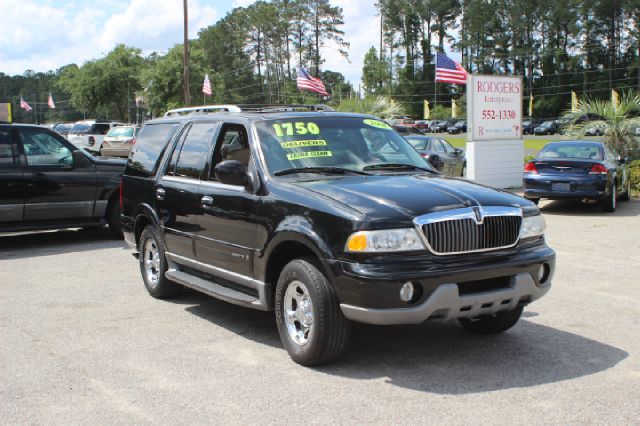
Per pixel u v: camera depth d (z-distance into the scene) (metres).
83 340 5.74
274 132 5.80
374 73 100.38
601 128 18.59
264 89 104.62
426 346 5.45
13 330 6.05
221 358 5.23
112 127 32.72
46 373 4.94
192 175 6.44
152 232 7.07
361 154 5.90
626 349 5.34
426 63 100.38
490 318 5.63
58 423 4.07
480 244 4.74
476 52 97.69
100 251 10.19
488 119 18.53
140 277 8.30
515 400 4.30
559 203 15.85
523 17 92.44
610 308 6.58
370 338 5.68
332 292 4.73
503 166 18.89
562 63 91.62
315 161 5.66
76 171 10.78
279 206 5.16
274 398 4.39
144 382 4.73
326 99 92.50
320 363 4.97
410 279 4.43
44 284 7.93
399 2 98.38
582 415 4.06
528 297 4.99
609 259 9.01
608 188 13.63
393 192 4.93
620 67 89.56
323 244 4.70
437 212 4.65
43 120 163.75
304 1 94.88
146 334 5.90
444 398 4.35
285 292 5.11
